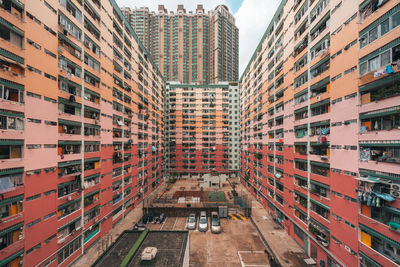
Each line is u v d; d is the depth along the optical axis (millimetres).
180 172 64125
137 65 36688
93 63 23016
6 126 13219
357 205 14250
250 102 45969
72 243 19266
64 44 18641
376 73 12203
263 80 36625
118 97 29438
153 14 104125
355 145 14539
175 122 64812
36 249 15195
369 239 13398
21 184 14211
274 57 30953
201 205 33781
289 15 25844
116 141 28391
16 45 14031
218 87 65062
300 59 22844
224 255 20938
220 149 64125
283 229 26984
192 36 103125
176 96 65062
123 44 30750
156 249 14805
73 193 19344
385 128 12469
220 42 103500
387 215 12188
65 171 18812
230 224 29016
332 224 16969
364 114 13820
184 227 27984
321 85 19016
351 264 14727
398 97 11453
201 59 102312
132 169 34375
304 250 21688
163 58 102125
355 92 14539
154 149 43688
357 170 14320
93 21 23000
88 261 19578
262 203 36594
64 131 18562
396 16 11453
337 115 16469
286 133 26609
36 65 15391
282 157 28359
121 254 15359
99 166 24031
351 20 14953
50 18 16781
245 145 51094
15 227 13586
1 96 12961
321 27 19297
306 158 21516
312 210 20344
